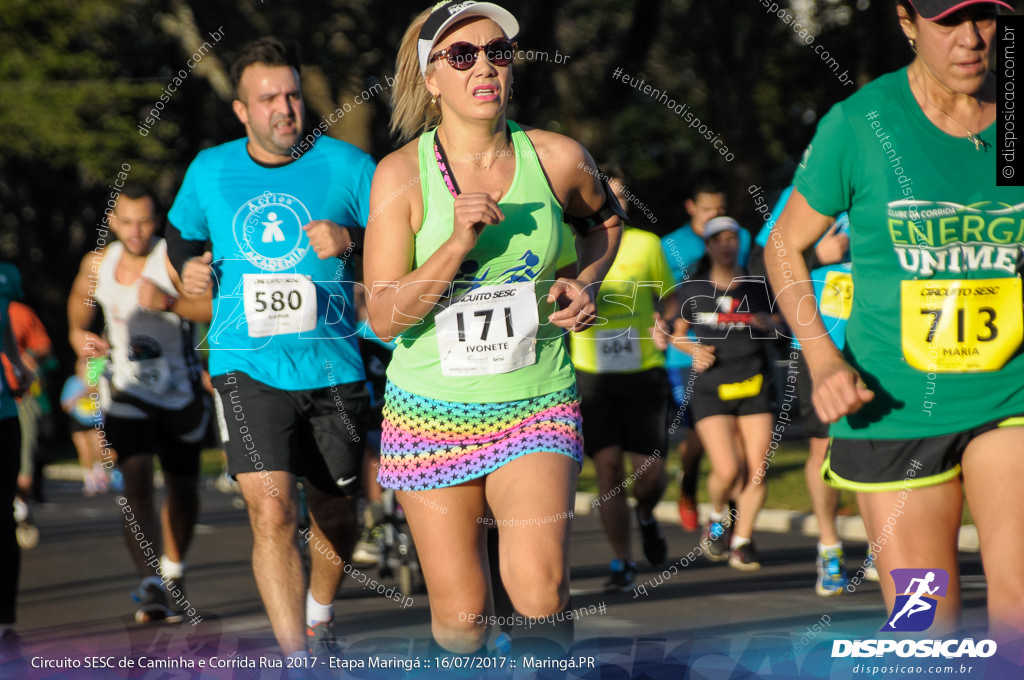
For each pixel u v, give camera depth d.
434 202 10.38
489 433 10.46
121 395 17.95
